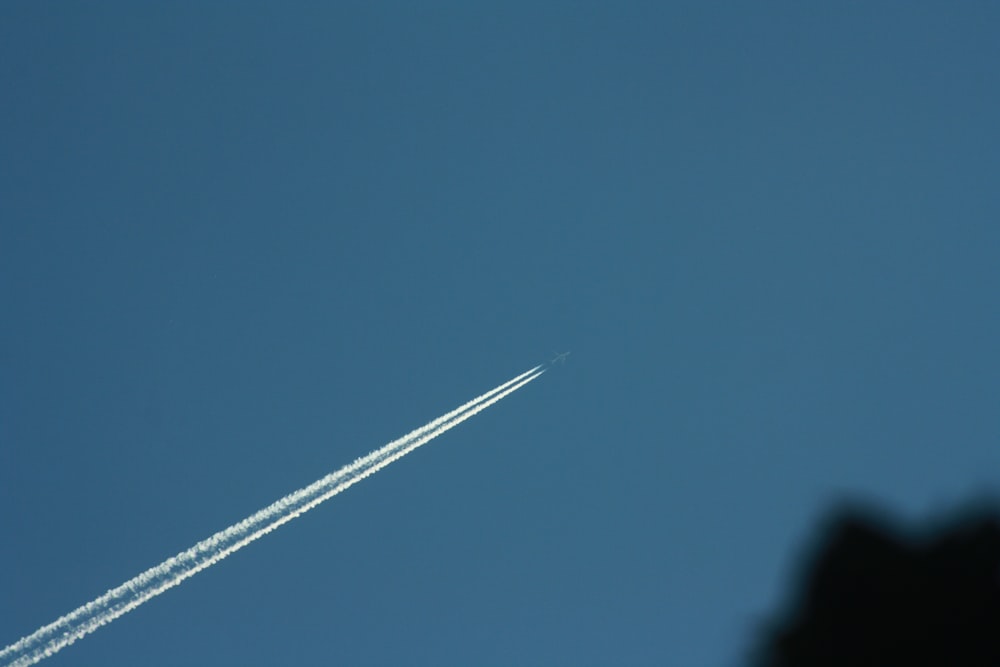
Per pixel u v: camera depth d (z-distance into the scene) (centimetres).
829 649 6719
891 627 6612
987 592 6744
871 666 6556
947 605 6650
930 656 6469
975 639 6538
